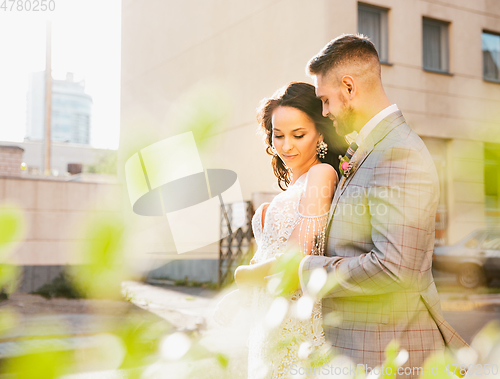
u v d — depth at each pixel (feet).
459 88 39.52
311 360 4.05
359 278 4.02
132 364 1.56
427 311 4.43
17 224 1.46
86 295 1.50
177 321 18.30
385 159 4.27
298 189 5.26
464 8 40.09
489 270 34.40
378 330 4.28
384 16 37.19
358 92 4.63
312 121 5.40
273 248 5.10
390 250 4.00
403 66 37.37
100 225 1.50
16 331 1.50
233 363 1.87
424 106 37.99
